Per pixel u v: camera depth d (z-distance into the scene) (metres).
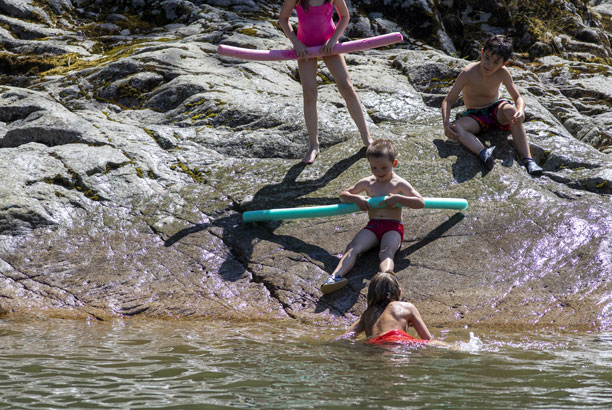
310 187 9.84
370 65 14.43
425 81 13.45
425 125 11.82
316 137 10.77
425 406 4.20
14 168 10.27
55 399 4.39
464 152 10.33
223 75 13.73
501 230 8.42
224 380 4.82
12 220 9.26
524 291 7.36
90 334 6.53
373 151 8.37
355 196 8.33
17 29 16.81
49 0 17.95
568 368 5.13
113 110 13.04
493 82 10.54
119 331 6.68
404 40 17.81
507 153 10.34
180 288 8.05
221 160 11.01
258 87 13.30
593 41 19.25
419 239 8.48
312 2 10.02
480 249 8.14
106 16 18.03
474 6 19.25
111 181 10.30
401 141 10.86
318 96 12.72
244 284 8.07
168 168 10.81
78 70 14.45
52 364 5.29
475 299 7.29
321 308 7.47
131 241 9.07
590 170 10.06
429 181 9.68
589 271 7.51
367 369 5.10
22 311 7.54
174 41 15.68
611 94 14.88
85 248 8.94
